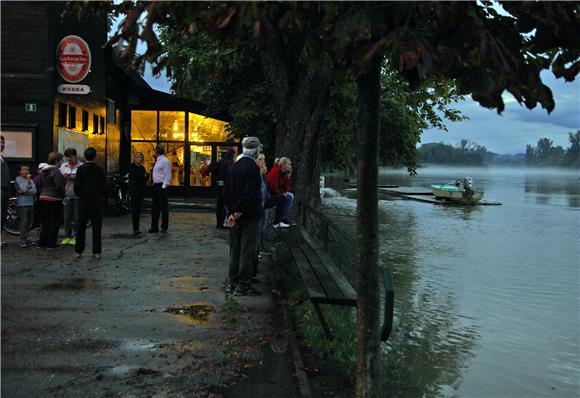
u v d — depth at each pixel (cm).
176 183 2405
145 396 406
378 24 253
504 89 239
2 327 557
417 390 514
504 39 276
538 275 1105
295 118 1255
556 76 311
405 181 7238
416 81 301
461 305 851
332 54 263
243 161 704
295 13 279
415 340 671
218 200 1412
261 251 1054
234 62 628
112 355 488
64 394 405
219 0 246
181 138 2394
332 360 511
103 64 1788
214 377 446
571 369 589
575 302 885
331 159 2045
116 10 354
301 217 1275
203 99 1964
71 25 1469
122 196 1777
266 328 578
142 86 2283
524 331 723
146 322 588
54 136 1391
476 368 582
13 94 1372
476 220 2252
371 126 340
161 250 1049
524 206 3209
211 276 828
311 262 673
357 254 361
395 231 1805
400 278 1049
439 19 243
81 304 652
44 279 777
